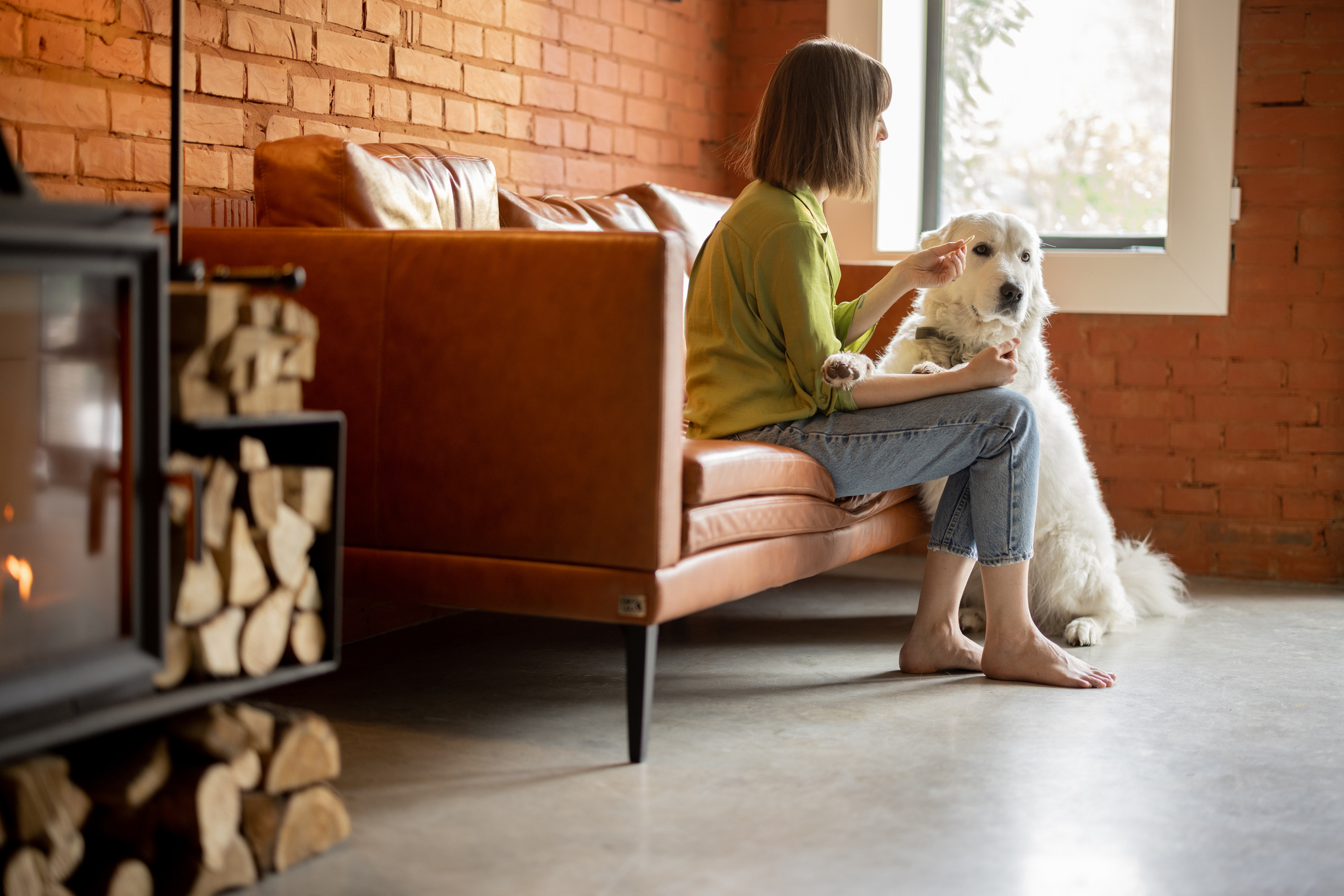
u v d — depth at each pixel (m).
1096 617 2.85
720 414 2.33
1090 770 1.88
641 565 1.88
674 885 1.45
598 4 3.50
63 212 1.18
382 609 2.80
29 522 1.19
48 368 1.20
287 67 2.51
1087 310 3.73
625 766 1.88
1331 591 3.46
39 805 1.26
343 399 2.05
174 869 1.37
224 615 1.41
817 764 1.90
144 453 1.28
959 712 2.19
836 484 2.37
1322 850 1.57
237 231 2.13
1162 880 1.48
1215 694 2.33
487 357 1.95
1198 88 3.55
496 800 1.73
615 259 1.87
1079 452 2.87
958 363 2.74
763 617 3.05
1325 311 3.52
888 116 3.94
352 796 1.73
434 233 2.01
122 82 2.17
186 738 1.40
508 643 2.71
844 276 3.88
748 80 4.22
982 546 2.36
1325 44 3.46
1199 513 3.69
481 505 1.97
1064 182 3.96
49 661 1.20
